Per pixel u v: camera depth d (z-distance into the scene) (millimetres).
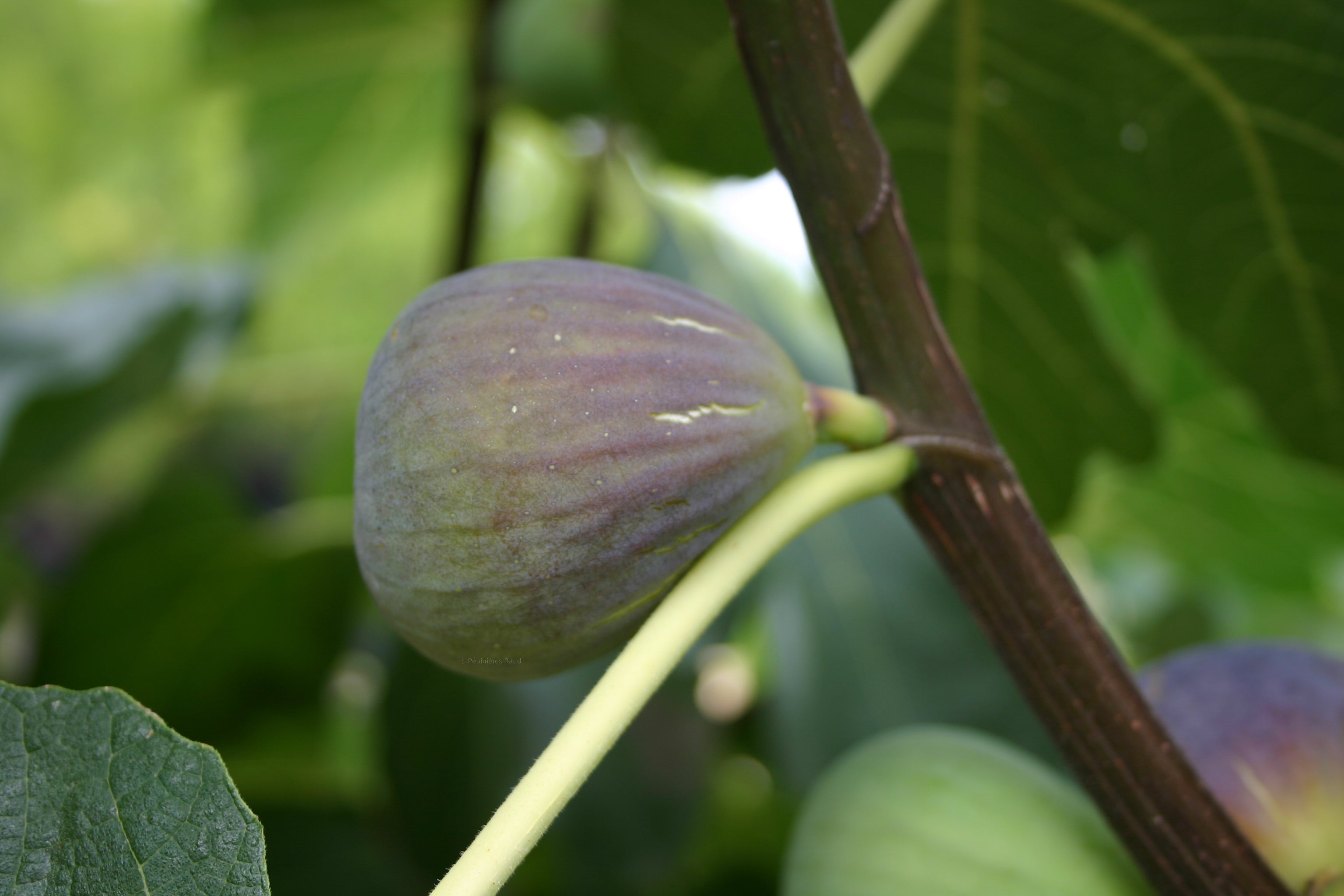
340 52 596
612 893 463
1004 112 365
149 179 915
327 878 495
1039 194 374
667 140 410
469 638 256
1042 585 266
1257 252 367
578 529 250
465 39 532
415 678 474
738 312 267
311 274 755
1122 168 366
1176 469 562
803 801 454
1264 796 288
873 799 300
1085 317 386
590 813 470
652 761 477
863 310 265
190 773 240
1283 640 313
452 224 523
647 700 244
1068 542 643
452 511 250
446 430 251
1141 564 689
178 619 528
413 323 259
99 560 509
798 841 309
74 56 856
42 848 237
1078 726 268
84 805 239
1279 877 270
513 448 249
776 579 483
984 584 268
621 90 402
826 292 269
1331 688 298
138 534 508
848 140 262
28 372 524
